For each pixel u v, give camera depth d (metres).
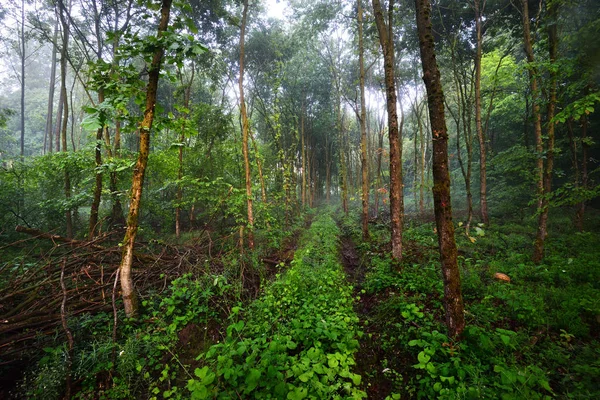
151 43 3.73
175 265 6.12
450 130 22.98
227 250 7.55
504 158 10.29
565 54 7.55
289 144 23.88
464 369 2.82
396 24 11.99
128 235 4.25
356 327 3.98
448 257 3.42
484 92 12.20
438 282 5.32
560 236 8.22
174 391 2.93
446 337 3.28
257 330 3.73
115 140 9.44
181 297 4.83
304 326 3.56
